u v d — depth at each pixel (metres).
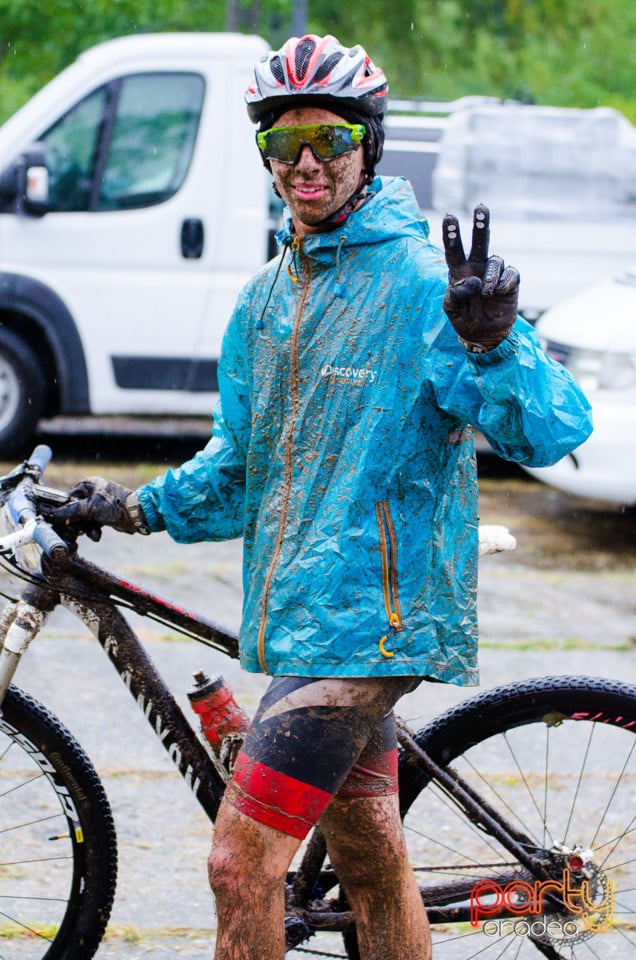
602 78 40.22
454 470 5.33
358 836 5.56
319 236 5.23
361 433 5.18
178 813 8.66
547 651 11.91
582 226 18.53
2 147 17.55
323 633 5.16
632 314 14.95
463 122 19.14
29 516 5.82
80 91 17.66
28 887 7.58
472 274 4.69
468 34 37.62
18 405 17.75
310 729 5.18
